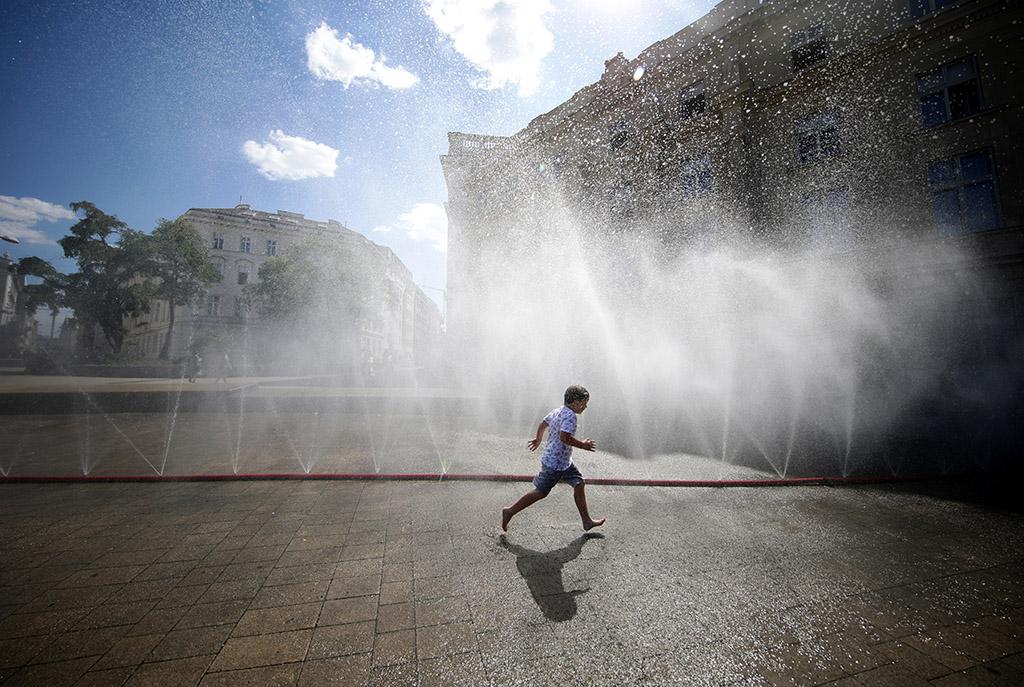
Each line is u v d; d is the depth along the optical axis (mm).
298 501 4066
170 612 2193
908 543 3137
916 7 10477
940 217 10258
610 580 2557
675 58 12539
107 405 11055
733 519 3629
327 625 2088
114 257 28219
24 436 7406
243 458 5781
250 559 2826
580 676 1750
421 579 2559
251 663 1804
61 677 1704
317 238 32438
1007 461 5508
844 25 11078
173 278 30031
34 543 3074
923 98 10469
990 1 9609
